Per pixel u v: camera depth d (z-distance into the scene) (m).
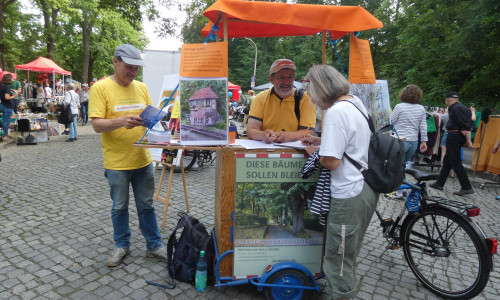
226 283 2.41
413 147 5.11
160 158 4.05
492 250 2.43
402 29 15.09
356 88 2.71
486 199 5.43
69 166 6.72
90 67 30.20
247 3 2.19
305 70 29.95
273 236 2.41
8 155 7.60
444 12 11.05
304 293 2.59
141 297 2.50
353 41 2.60
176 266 2.71
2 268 2.84
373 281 2.87
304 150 2.34
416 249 2.93
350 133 1.97
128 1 17.38
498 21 8.45
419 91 5.01
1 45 17.91
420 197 2.86
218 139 2.29
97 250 3.21
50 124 11.08
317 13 2.32
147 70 7.87
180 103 2.21
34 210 4.20
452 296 2.60
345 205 2.02
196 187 5.55
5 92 8.91
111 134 2.72
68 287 2.60
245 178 2.33
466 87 10.45
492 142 6.38
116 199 2.84
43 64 17.14
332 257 2.13
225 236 2.40
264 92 3.01
